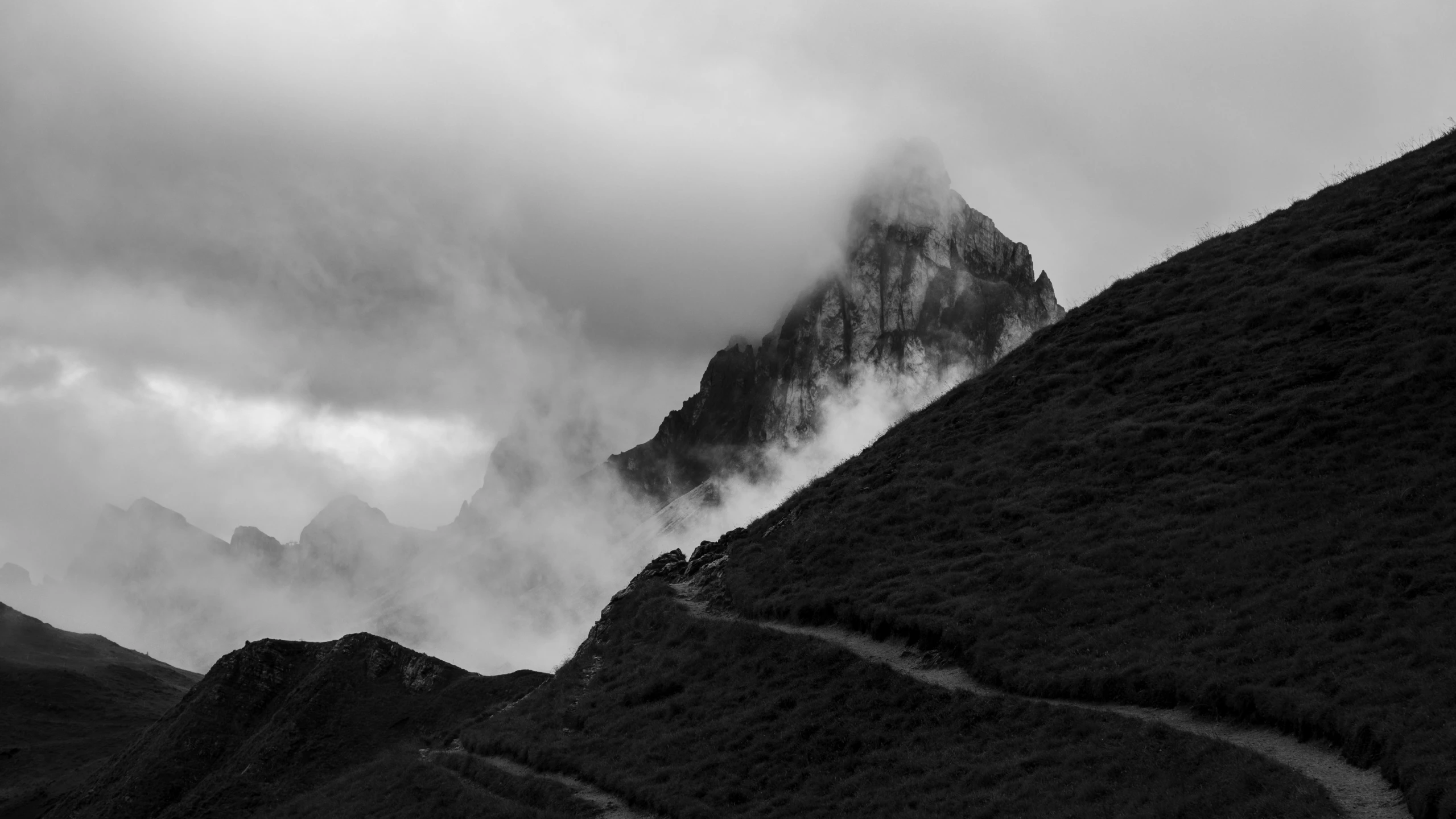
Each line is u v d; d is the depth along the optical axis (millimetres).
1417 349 49156
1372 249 60062
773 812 40844
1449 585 34750
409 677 116375
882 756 41312
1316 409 49094
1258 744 32062
